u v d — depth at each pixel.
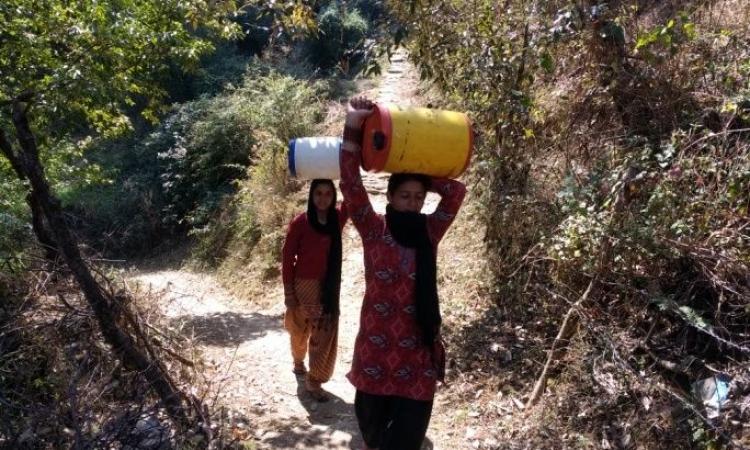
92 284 4.19
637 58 5.58
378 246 3.38
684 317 4.12
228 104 14.79
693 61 5.48
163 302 7.69
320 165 4.48
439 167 3.23
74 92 6.12
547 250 5.30
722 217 4.36
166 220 14.52
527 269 5.82
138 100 17.98
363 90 14.99
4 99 6.22
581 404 4.36
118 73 7.27
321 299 4.88
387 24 5.73
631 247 4.46
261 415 4.84
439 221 3.44
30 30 6.60
